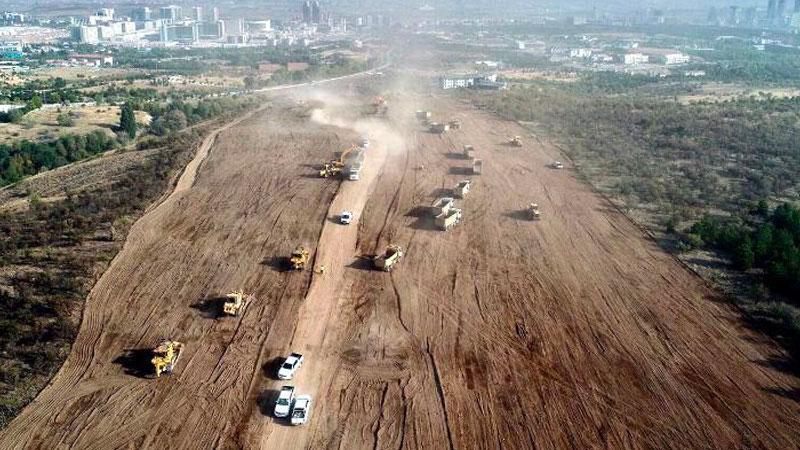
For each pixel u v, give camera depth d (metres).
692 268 63.56
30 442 40.22
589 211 79.12
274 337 51.31
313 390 45.03
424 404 43.66
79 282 59.03
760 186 88.75
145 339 51.00
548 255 66.19
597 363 48.03
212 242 68.56
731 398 44.28
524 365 47.81
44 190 90.94
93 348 49.78
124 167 99.88
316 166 95.88
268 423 41.97
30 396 44.38
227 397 44.34
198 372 47.00
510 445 40.00
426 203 80.62
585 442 40.28
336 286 59.25
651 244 69.38
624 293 58.38
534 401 43.94
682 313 54.97
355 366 47.75
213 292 58.16
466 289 58.88
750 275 62.06
